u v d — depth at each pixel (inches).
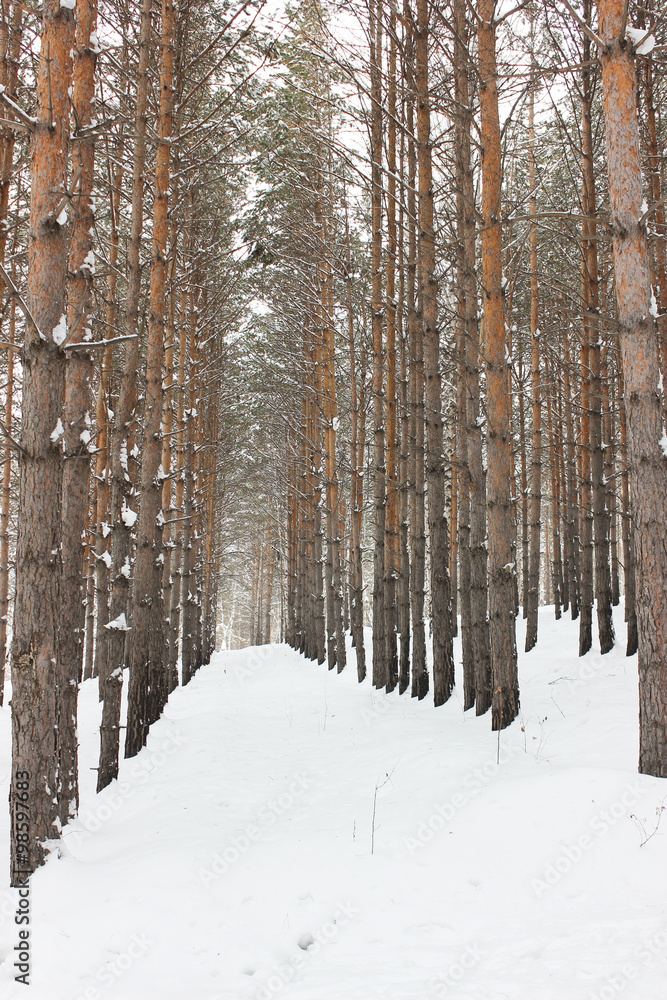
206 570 883.4
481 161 270.1
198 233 505.0
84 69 233.6
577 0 320.8
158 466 343.0
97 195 241.4
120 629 277.0
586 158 354.9
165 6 313.9
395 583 458.3
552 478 700.7
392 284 429.1
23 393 166.4
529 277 496.4
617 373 401.4
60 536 169.2
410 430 462.0
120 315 432.5
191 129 309.9
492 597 274.5
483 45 261.6
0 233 259.0
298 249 567.8
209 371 665.0
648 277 192.2
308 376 704.4
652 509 184.5
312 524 804.6
